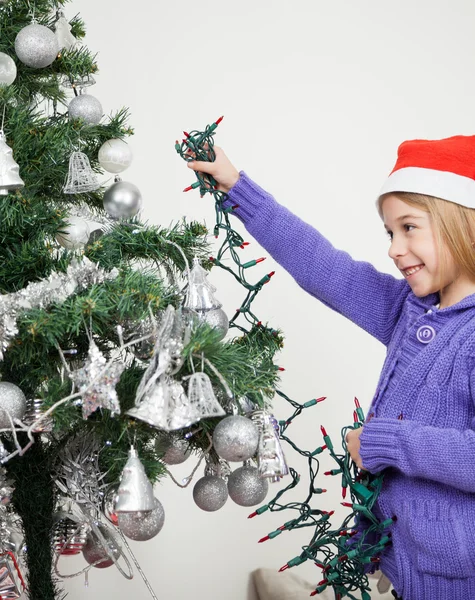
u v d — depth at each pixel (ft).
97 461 3.80
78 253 3.74
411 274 3.83
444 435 3.42
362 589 3.90
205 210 6.56
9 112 3.66
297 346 6.77
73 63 4.06
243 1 6.64
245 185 4.20
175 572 6.51
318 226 6.79
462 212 3.75
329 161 6.84
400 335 4.00
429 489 3.62
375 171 6.98
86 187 3.79
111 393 3.05
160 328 3.26
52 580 4.15
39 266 3.56
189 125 6.48
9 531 3.74
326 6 6.86
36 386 3.85
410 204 3.77
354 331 6.96
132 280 3.45
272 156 6.67
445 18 7.22
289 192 6.70
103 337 3.76
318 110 6.82
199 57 6.52
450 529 3.52
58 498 4.17
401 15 7.08
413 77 7.10
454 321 3.70
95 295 3.31
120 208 3.96
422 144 3.86
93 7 6.23
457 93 7.23
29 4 3.95
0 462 3.24
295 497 6.81
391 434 3.57
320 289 4.30
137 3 6.36
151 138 6.39
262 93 6.67
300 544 6.86
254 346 4.03
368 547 3.89
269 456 3.35
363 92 6.95
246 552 6.72
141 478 3.20
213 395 3.13
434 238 3.74
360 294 4.27
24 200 3.54
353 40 6.93
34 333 3.16
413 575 3.66
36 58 3.69
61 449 3.81
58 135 3.78
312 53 6.82
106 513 3.99
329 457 6.88
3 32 3.89
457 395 3.59
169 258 4.06
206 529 6.61
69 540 4.01
